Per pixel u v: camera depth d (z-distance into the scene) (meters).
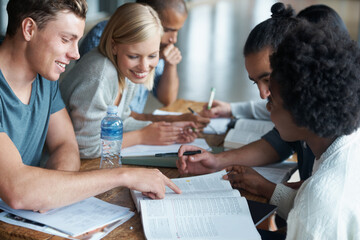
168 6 2.28
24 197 1.16
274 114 1.12
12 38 1.32
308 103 1.01
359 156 1.08
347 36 1.08
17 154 1.22
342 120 1.03
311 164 1.53
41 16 1.26
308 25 1.07
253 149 1.73
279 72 1.06
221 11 11.29
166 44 2.44
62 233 1.14
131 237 1.14
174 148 1.82
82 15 1.30
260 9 11.73
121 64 1.78
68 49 1.32
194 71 5.95
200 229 1.16
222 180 1.49
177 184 1.45
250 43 1.53
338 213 1.03
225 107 2.30
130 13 1.71
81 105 1.71
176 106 2.52
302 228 1.06
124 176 1.27
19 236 1.13
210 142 1.96
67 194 1.20
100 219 1.21
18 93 1.41
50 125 1.61
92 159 1.73
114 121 1.65
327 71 0.99
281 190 1.37
